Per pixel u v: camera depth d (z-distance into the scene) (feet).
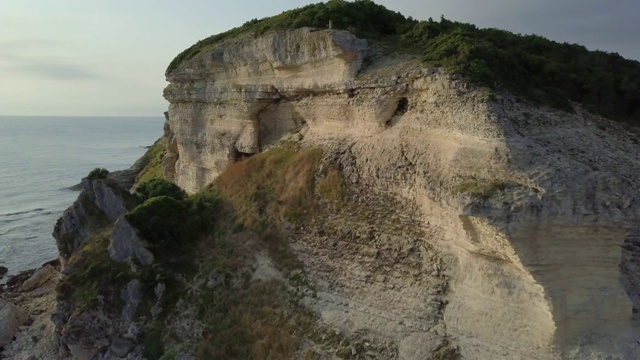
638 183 55.67
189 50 134.21
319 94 91.61
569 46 90.33
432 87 68.59
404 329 58.70
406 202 68.13
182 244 87.86
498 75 67.97
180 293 78.95
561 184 49.49
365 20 96.27
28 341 89.71
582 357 47.44
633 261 55.72
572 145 60.75
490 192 50.47
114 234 85.87
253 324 68.90
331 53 84.23
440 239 61.05
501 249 50.01
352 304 65.05
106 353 74.64
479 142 58.59
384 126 78.43
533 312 49.88
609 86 77.30
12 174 313.32
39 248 160.35
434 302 58.13
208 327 71.36
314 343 63.00
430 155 66.49
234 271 79.10
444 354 53.88
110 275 80.79
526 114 63.21
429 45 80.48
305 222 79.00
